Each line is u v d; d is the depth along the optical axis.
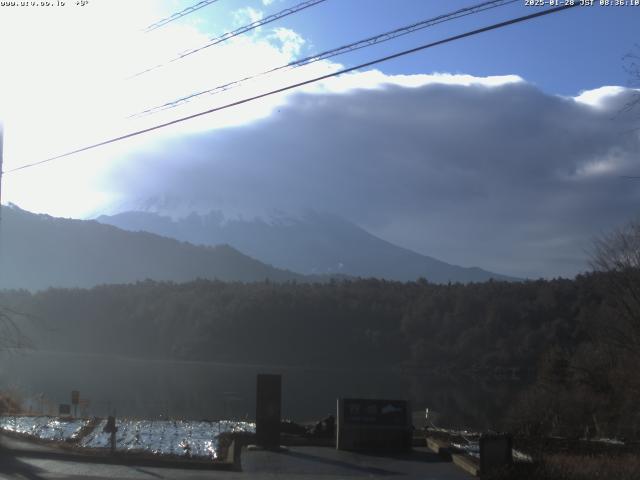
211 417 38.44
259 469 13.07
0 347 23.05
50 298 105.25
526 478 12.02
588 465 13.11
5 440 14.16
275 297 100.81
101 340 102.12
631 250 34.88
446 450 15.29
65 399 49.34
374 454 15.39
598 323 38.16
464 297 87.12
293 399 58.03
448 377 74.75
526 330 73.12
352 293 102.06
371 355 88.56
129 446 14.59
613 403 36.53
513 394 59.00
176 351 96.94
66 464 12.60
